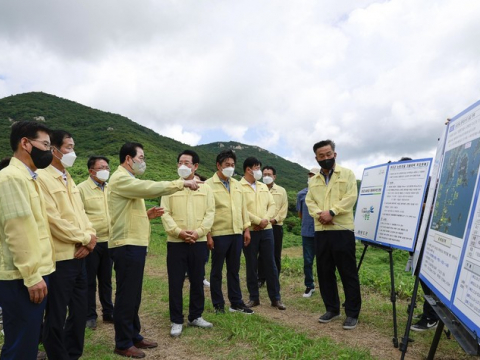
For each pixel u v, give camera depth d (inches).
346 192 169.5
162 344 144.1
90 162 187.0
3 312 92.0
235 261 184.1
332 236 168.2
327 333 157.9
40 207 99.4
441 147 121.6
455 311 85.5
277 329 153.9
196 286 160.6
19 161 97.3
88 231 124.0
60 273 110.8
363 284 247.3
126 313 132.9
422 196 138.9
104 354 134.2
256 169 210.8
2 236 91.3
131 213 136.9
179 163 162.4
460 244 90.5
